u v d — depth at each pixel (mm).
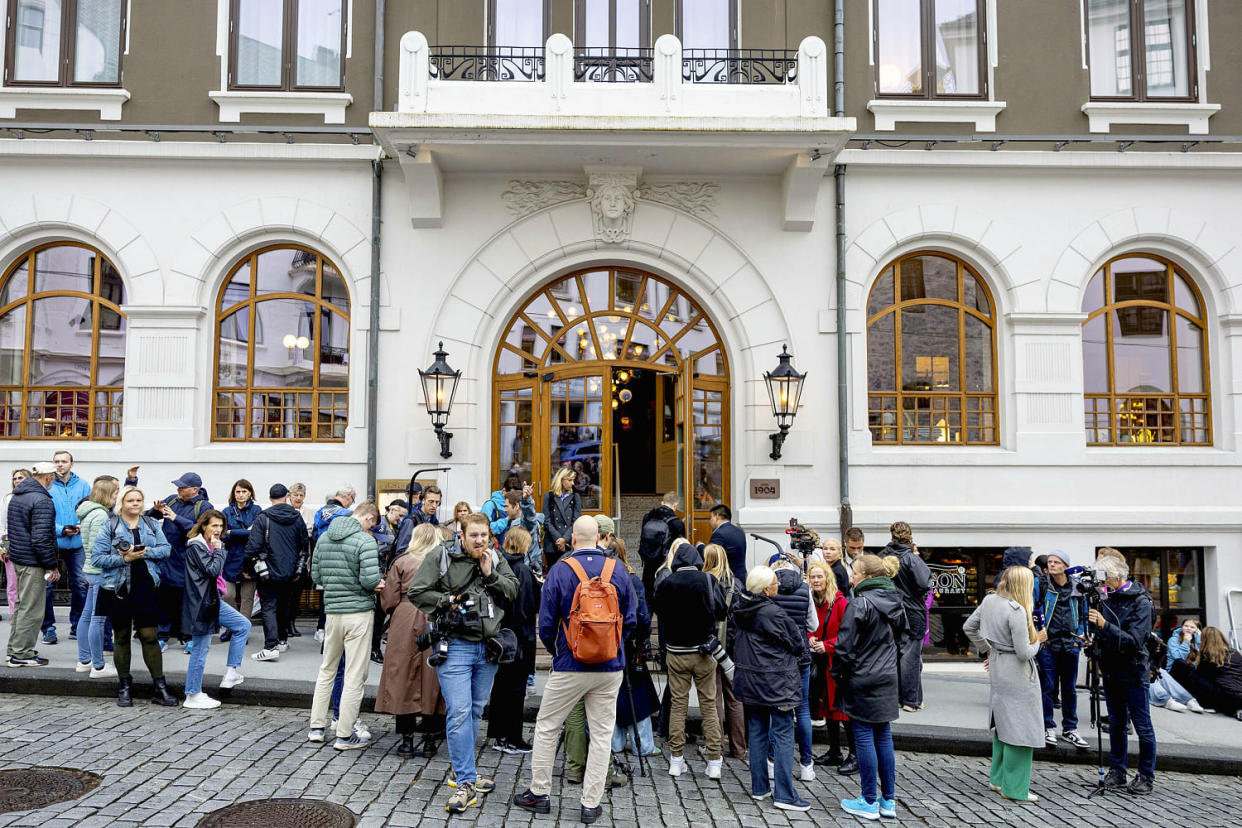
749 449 10344
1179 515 10164
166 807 4926
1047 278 10516
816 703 6953
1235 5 10836
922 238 10625
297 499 8703
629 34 10633
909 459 10266
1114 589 6398
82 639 7535
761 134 9398
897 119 10578
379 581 6207
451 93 9477
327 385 10477
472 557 5457
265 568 8141
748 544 10109
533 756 5262
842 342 10273
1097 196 10609
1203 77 10734
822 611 6719
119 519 6816
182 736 6219
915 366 10664
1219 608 10148
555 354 10805
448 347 10320
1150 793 6250
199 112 10375
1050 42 10727
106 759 5668
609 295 10852
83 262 10492
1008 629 6031
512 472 10672
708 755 6086
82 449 10039
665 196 10531
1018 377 10391
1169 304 10781
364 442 10133
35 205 10227
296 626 9969
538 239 10445
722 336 10703
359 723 6277
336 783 5445
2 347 10391
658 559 7855
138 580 6938
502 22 10609
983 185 10602
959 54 10852
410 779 5605
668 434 11359
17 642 7598
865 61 10648
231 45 10578
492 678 5789
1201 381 10766
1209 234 10586
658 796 5652
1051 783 6441
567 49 9578
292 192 10359
